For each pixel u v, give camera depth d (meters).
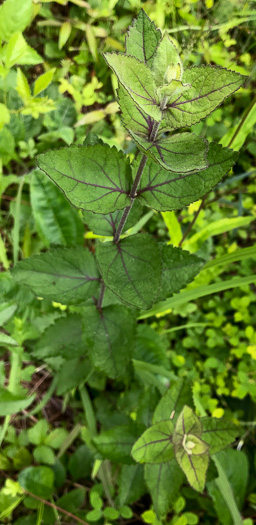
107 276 0.19
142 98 0.14
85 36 0.37
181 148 0.15
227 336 0.39
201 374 0.39
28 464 0.33
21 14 0.28
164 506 0.27
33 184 0.33
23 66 0.38
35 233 0.38
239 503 0.32
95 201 0.17
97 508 0.28
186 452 0.25
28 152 0.37
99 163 0.16
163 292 0.26
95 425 0.33
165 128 0.15
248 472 0.34
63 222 0.34
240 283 0.30
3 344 0.28
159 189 0.17
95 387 0.34
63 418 0.38
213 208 0.42
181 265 0.25
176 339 0.40
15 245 0.33
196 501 0.33
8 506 0.30
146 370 0.33
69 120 0.38
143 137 0.16
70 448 0.36
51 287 0.25
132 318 0.27
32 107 0.32
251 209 0.42
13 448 0.33
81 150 0.15
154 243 0.20
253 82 0.37
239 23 0.34
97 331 0.27
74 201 0.16
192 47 0.34
